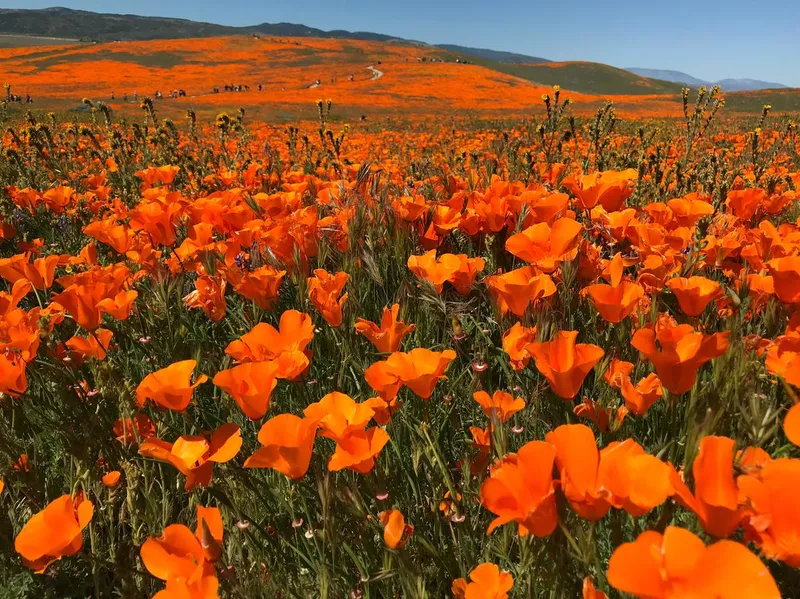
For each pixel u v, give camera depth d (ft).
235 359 5.12
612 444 2.84
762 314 5.57
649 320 5.25
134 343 6.84
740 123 51.44
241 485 4.67
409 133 56.49
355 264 7.89
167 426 5.12
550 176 12.85
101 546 4.73
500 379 6.32
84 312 5.84
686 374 3.70
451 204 9.12
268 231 8.01
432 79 239.09
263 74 264.52
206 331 7.97
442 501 4.35
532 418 5.03
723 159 13.35
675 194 13.29
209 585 3.04
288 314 4.95
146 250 7.88
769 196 10.64
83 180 17.61
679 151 22.16
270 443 3.54
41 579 4.56
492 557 4.42
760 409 3.70
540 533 2.84
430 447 4.44
